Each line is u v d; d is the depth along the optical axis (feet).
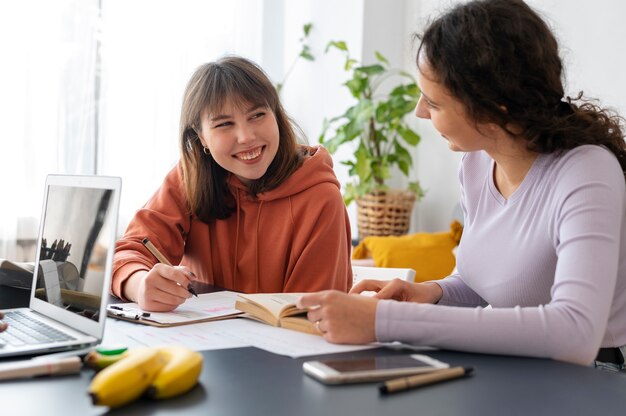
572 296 2.78
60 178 3.60
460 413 2.15
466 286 4.04
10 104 9.15
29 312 3.54
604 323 2.77
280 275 5.10
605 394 2.34
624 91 8.27
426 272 9.22
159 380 2.22
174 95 10.50
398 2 11.64
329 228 5.02
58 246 3.43
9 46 9.14
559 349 2.70
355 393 2.33
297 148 5.39
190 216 5.32
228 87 4.78
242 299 3.67
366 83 10.63
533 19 3.22
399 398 2.28
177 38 10.52
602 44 8.52
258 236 5.15
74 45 9.65
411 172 11.89
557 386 2.42
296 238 5.05
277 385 2.41
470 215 4.07
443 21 3.27
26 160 9.28
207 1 10.86
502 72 3.14
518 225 3.56
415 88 10.69
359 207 11.02
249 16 11.43
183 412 2.13
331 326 2.94
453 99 3.27
